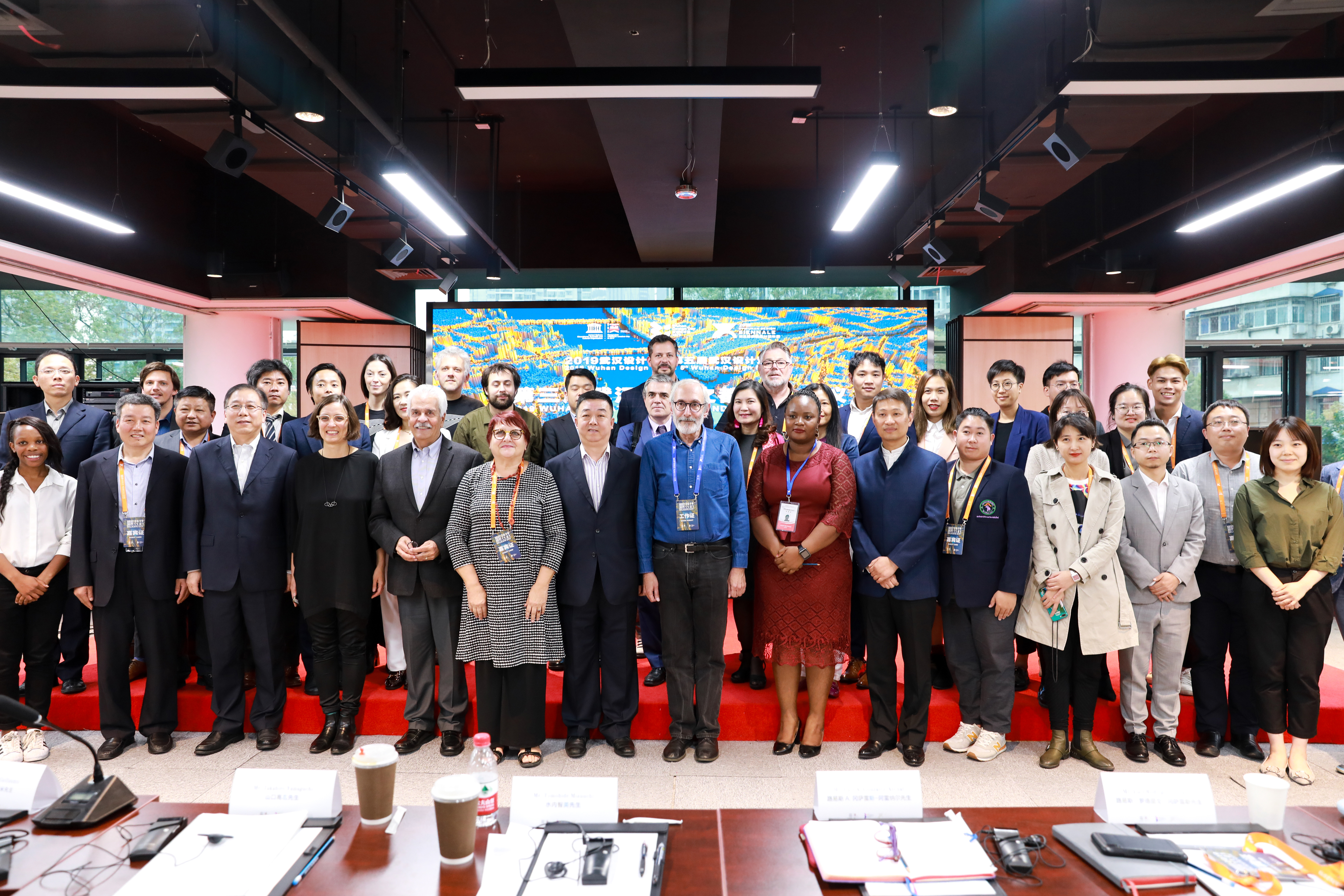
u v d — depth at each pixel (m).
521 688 3.04
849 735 3.39
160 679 3.25
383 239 6.65
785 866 1.43
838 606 3.11
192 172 6.59
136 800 1.67
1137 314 7.29
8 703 1.58
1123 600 3.05
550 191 7.15
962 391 7.45
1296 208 5.19
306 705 3.46
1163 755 3.13
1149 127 4.39
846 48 4.61
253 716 3.29
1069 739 3.23
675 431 3.17
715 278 7.64
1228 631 3.20
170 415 4.34
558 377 7.06
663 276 7.64
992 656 3.15
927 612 3.10
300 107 4.14
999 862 1.43
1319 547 2.95
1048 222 6.68
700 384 3.09
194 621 3.55
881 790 1.61
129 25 3.26
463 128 5.70
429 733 3.31
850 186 6.68
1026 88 4.22
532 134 5.82
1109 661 3.93
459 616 3.22
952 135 5.79
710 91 3.25
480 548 3.01
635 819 1.58
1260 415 7.85
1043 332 7.44
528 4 4.15
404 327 7.62
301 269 6.83
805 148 6.12
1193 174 5.86
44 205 4.70
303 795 1.61
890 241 7.21
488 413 3.84
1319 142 4.55
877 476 3.21
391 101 5.03
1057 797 2.82
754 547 3.28
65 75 3.26
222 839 1.46
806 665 3.13
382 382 4.16
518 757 3.15
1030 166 4.98
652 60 3.77
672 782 2.94
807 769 3.07
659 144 4.59
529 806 1.59
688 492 3.09
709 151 4.70
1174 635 3.12
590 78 3.22
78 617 3.62
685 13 3.30
